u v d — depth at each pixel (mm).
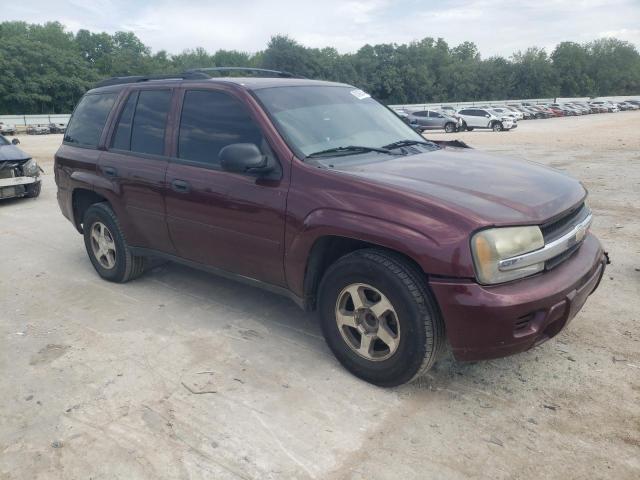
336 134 3857
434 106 71125
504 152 17094
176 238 4266
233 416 3021
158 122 4398
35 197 10039
